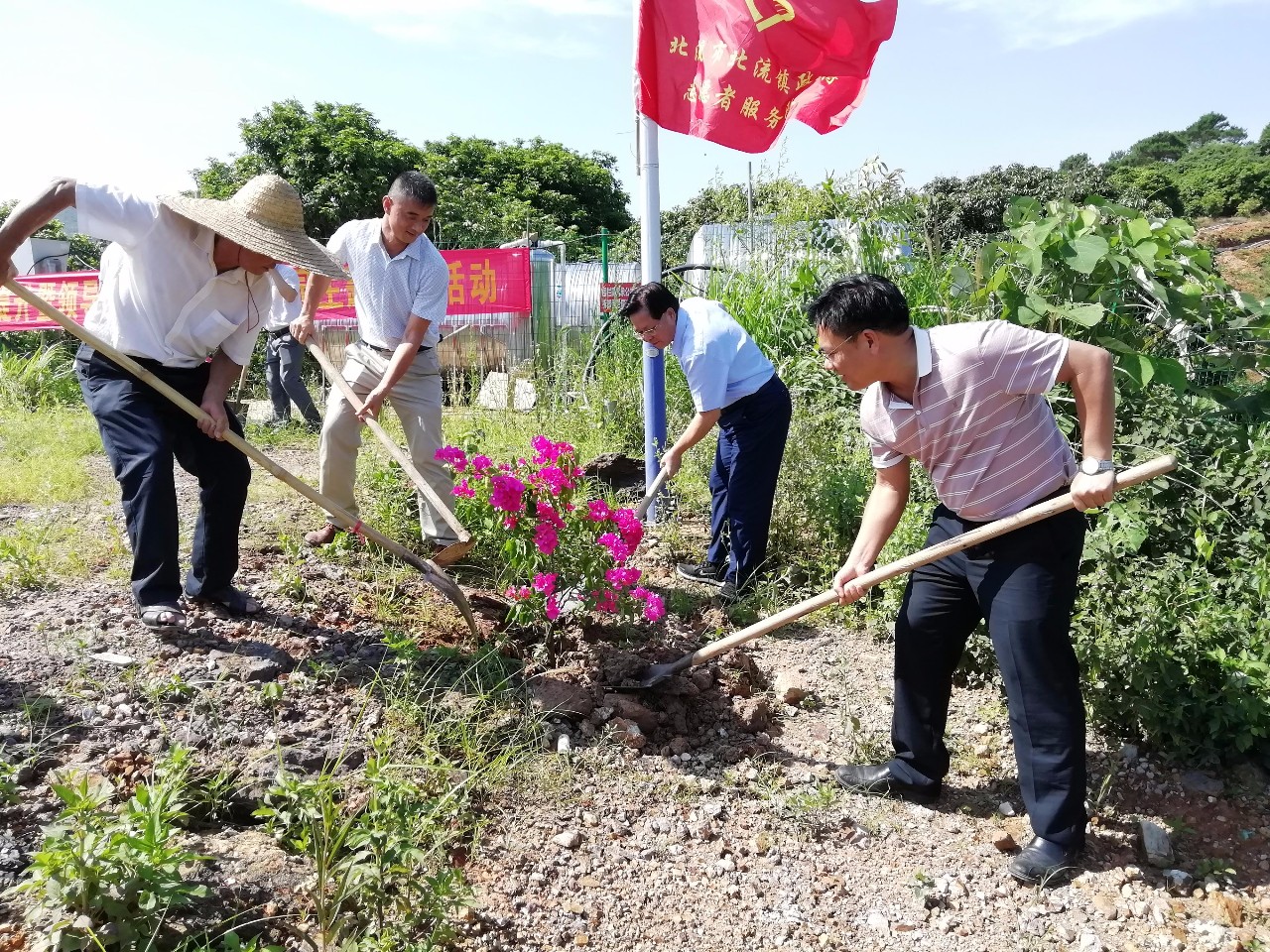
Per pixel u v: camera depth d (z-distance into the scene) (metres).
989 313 5.57
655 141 5.44
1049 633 2.91
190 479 5.70
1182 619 3.76
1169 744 3.68
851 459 5.97
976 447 2.93
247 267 3.48
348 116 24.30
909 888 2.93
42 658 3.25
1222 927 2.82
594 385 8.30
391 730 3.15
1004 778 3.56
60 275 9.87
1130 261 5.23
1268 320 5.31
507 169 34.50
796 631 4.69
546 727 3.41
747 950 2.61
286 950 2.14
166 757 2.83
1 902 2.19
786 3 5.01
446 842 2.78
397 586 4.34
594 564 3.88
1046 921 2.81
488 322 10.39
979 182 23.23
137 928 2.09
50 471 5.77
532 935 2.53
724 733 3.71
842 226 7.69
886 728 3.82
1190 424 4.79
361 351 4.56
